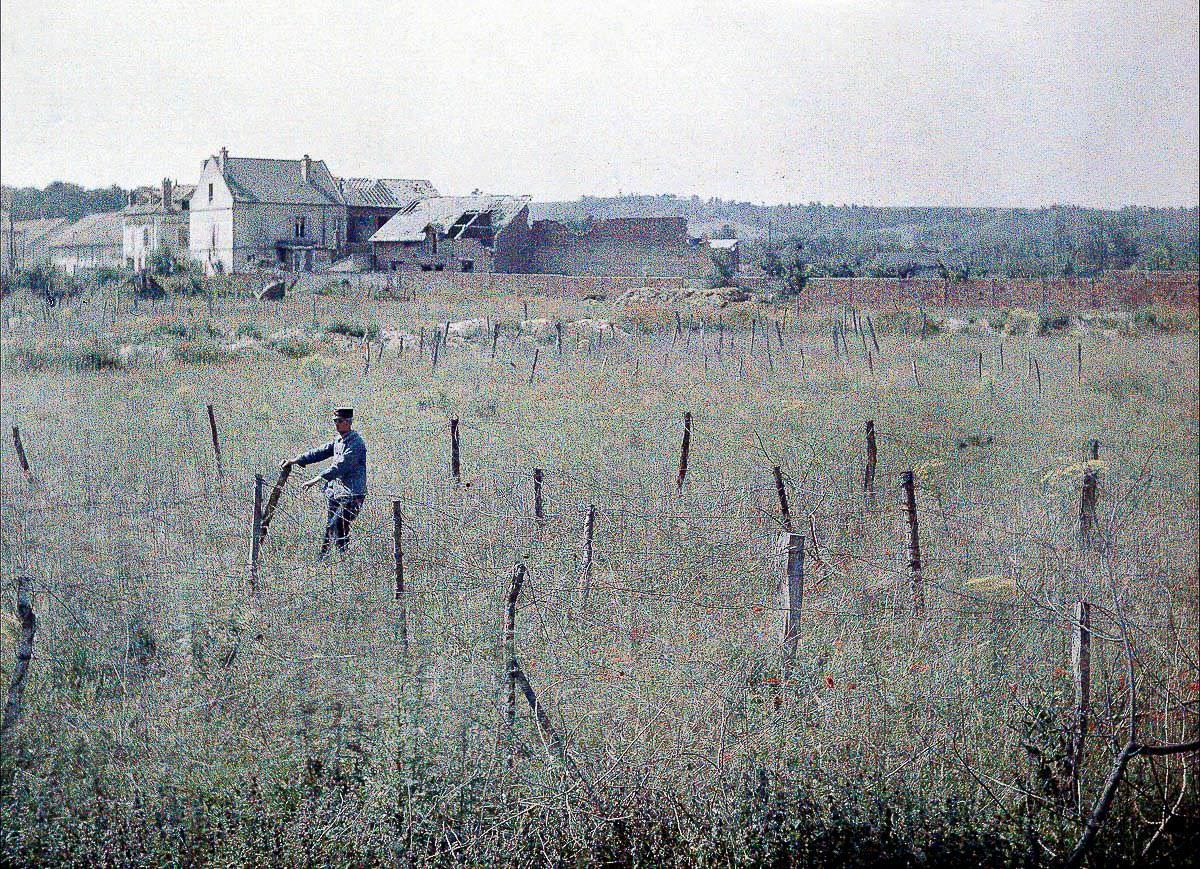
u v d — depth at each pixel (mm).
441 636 7586
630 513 10609
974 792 6855
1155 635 8445
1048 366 30234
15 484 13805
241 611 8164
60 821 6355
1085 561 9898
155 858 6285
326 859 6266
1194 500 13922
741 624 8445
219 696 7078
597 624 8297
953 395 23578
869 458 13445
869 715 7188
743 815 6586
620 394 23406
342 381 25188
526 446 16375
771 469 13938
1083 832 6676
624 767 6633
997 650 8141
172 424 18609
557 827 6441
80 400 22109
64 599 8445
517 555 9211
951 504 12328
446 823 6387
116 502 11984
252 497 11703
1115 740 7113
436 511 10758
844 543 10820
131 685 7320
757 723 7051
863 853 6512
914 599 8867
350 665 7223
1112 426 20297
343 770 6598
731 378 26266
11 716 6746
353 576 8984
